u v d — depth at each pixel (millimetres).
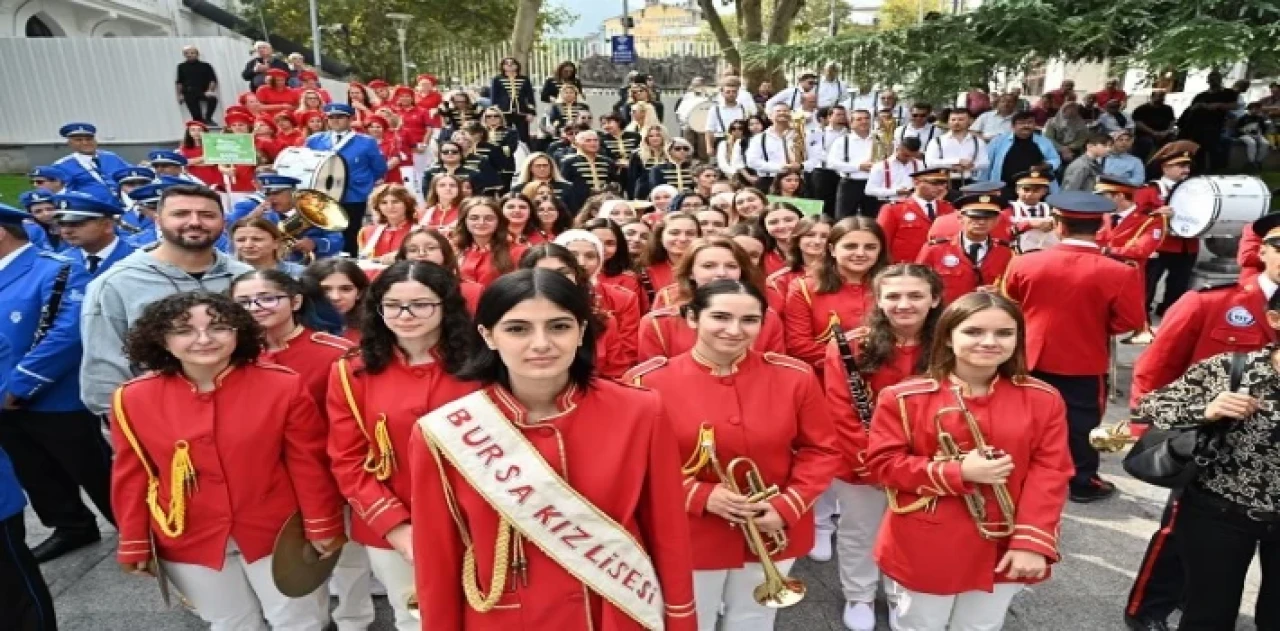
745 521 2604
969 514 2645
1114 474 4918
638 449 1912
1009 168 9156
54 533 4066
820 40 9953
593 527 1855
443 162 10094
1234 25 7148
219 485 2625
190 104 15883
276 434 2686
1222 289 3248
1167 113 11328
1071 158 10672
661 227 4930
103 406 3254
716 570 2768
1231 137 11406
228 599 2752
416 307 2637
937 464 2602
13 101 15555
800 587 2516
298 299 3195
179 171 8320
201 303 2549
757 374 2771
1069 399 4391
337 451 2754
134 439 2590
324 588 3031
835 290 4066
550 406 1931
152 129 16297
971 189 5336
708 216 5172
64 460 3820
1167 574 3205
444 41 26359
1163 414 2664
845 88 13148
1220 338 3197
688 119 15117
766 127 12023
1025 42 8789
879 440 2799
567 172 10195
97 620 3498
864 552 3359
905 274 3215
